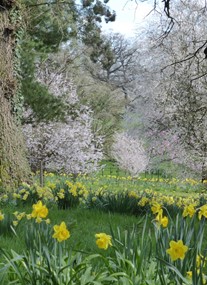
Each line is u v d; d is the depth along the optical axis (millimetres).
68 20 23547
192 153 18016
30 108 18234
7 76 14219
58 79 26672
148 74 23641
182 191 23344
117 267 3977
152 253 4602
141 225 8148
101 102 36125
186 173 21875
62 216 9453
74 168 24453
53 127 23047
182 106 16234
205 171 21203
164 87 18766
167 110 18000
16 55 14875
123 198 10289
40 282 3705
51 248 4430
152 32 21797
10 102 14305
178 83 16656
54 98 18234
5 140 13922
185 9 18703
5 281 4102
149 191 17891
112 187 23156
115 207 10148
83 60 41000
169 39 18156
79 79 35375
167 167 24000
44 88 18094
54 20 21234
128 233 4238
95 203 10398
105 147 35094
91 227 8133
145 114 23906
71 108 25062
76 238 6918
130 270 3965
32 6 19406
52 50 21984
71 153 23906
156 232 4301
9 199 10812
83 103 27719
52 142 23016
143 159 27344
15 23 14672
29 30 20344
